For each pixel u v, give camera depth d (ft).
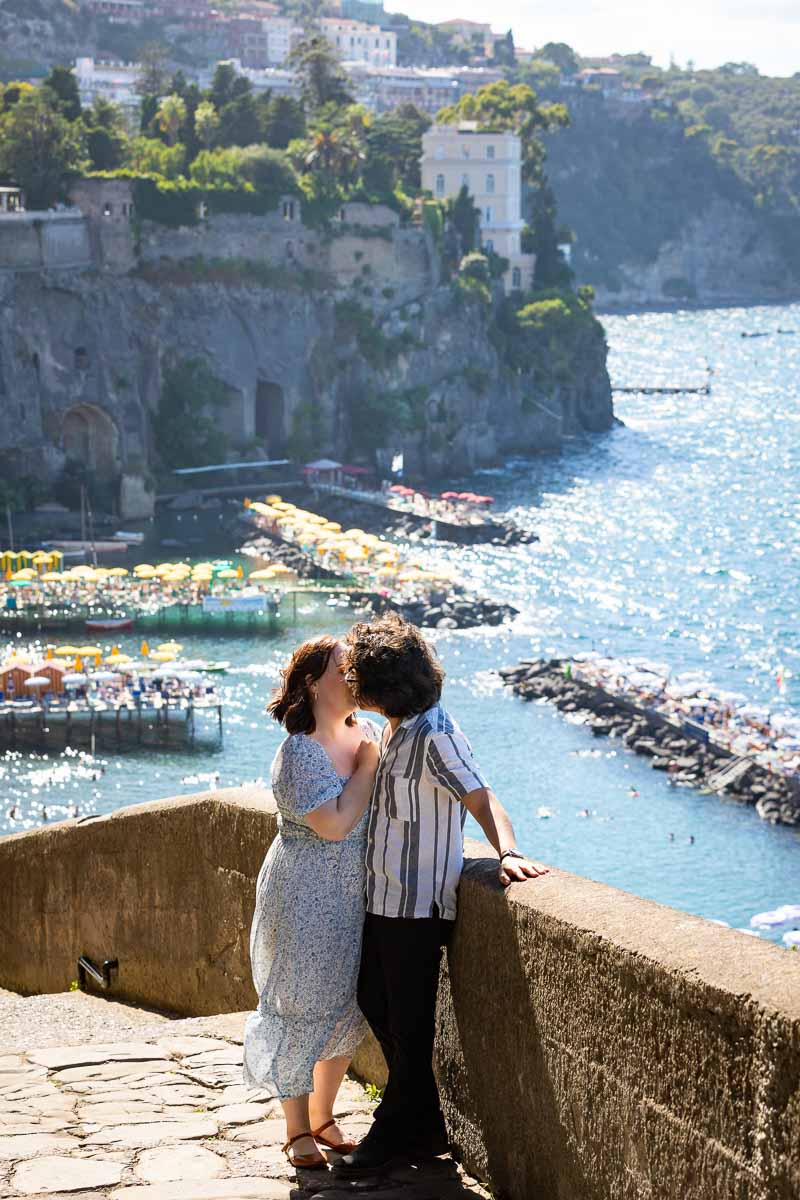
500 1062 25.58
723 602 350.02
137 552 414.41
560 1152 23.93
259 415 542.16
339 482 509.76
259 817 36.65
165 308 499.10
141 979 43.34
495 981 25.50
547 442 589.73
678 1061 20.94
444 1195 25.85
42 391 463.83
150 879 42.27
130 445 476.95
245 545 419.33
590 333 620.08
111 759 236.63
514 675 284.00
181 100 581.94
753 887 189.26
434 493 502.38
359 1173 26.66
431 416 550.36
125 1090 30.89
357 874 27.20
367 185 569.64
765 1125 19.25
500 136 617.21
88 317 474.49
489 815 25.61
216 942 39.22
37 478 462.60
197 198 501.56
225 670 287.69
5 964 52.06
